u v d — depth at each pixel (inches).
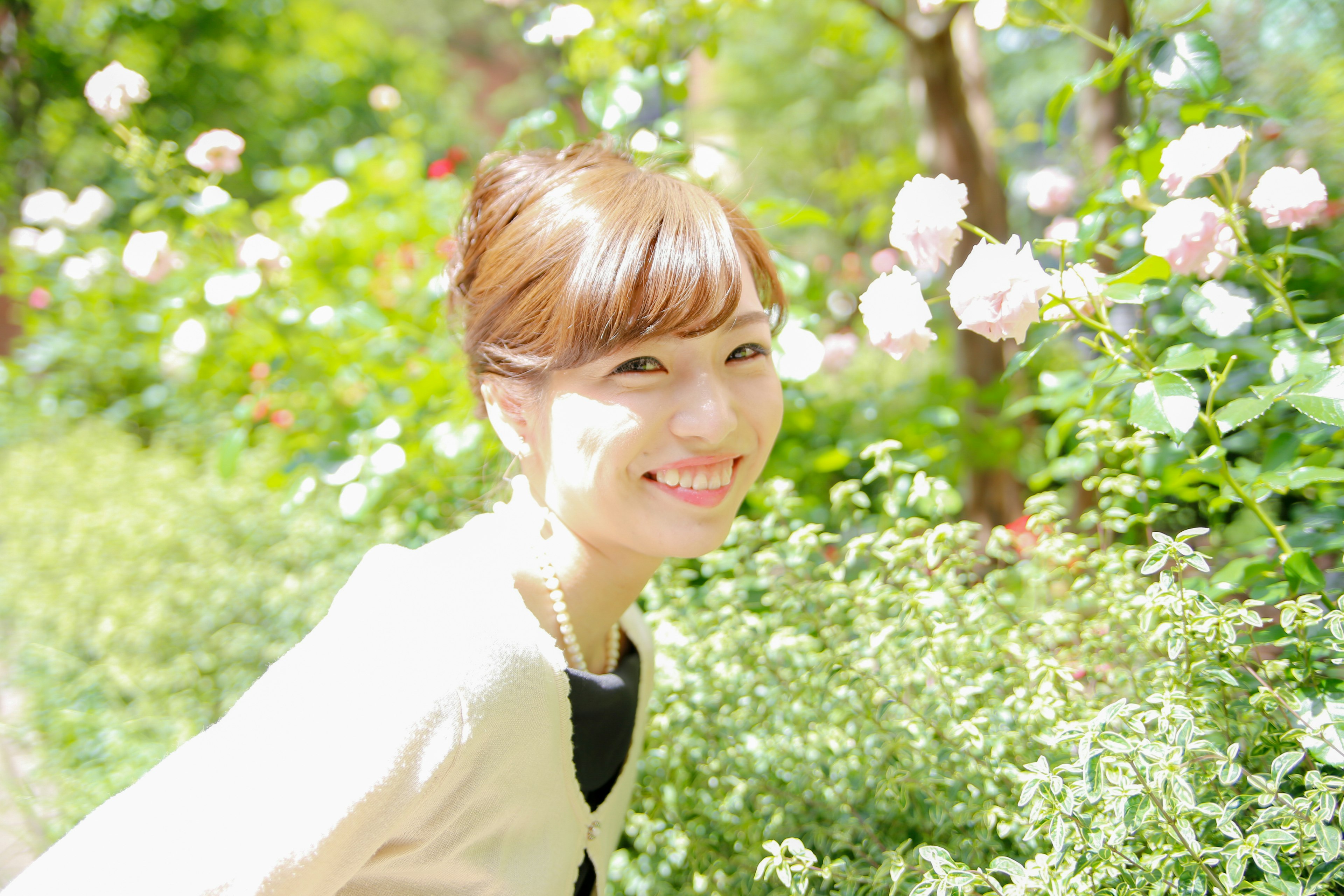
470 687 35.3
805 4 290.8
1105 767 35.0
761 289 46.4
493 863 39.4
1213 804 34.9
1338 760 34.8
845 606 57.6
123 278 167.3
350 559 93.2
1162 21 92.2
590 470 38.8
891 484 63.1
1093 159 93.2
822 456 91.7
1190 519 70.7
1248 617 39.4
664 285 35.9
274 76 395.2
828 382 161.5
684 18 93.0
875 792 49.6
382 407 101.7
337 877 34.2
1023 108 282.8
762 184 361.1
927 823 48.7
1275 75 110.2
